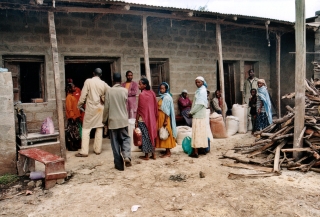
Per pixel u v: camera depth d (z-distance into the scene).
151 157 6.12
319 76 9.94
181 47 9.49
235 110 8.95
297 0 5.19
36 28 7.19
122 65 8.46
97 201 4.00
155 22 8.46
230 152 6.32
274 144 5.85
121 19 8.34
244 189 4.32
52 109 7.41
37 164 5.84
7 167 5.12
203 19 7.89
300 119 5.31
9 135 5.11
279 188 4.32
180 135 7.27
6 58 7.00
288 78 11.19
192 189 4.35
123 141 5.52
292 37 10.94
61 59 7.53
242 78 11.03
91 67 10.24
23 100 7.45
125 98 5.41
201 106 5.94
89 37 7.89
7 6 5.50
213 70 10.25
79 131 7.12
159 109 6.07
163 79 9.57
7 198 4.17
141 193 4.24
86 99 6.41
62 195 4.21
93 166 5.57
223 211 3.65
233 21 8.55
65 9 6.02
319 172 4.94
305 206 3.73
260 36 11.38
